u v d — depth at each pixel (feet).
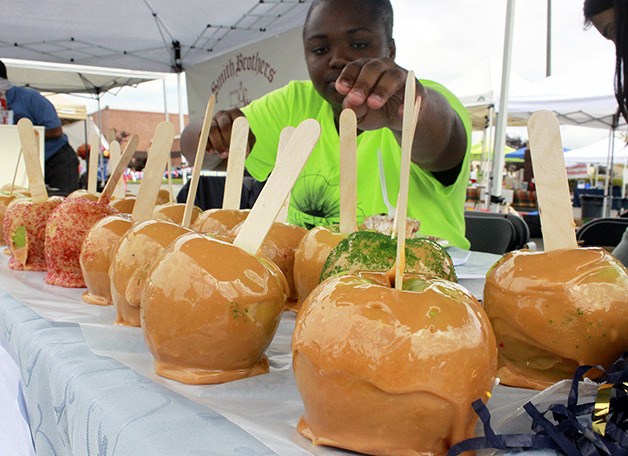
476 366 1.18
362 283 1.27
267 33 8.82
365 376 1.15
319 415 1.22
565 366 1.53
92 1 8.35
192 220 2.92
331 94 4.42
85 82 14.71
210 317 1.55
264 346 1.67
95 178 3.73
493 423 1.30
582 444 1.10
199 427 1.26
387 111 2.78
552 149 1.63
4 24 9.20
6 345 2.25
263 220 1.72
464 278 2.93
